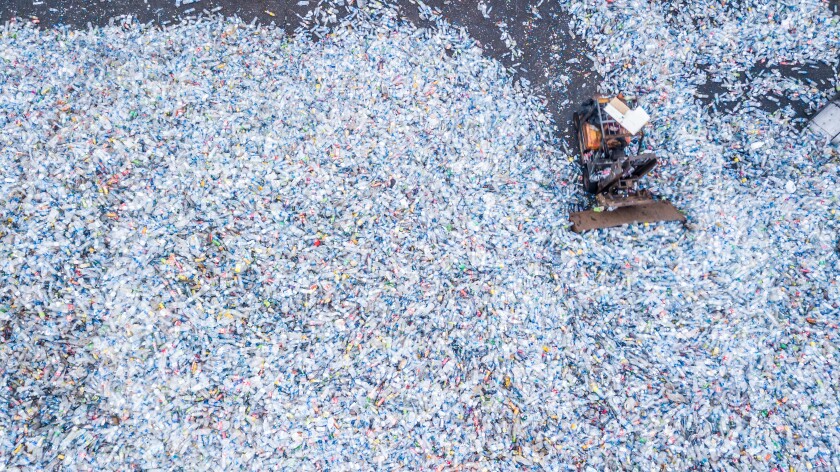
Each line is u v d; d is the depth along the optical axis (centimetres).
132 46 980
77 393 827
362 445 833
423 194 928
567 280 906
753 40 1020
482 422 850
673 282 895
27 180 893
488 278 901
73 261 861
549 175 957
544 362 873
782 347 880
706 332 879
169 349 838
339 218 913
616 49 1011
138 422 816
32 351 832
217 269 873
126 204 890
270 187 913
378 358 862
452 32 1021
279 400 838
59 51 974
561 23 1023
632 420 848
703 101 1001
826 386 862
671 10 1027
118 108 937
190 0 1011
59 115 930
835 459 828
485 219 921
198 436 814
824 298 902
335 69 986
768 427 845
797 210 931
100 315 848
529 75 1012
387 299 886
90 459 797
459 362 871
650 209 905
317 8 1022
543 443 843
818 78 1006
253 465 812
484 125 969
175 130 930
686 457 834
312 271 890
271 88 970
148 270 860
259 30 1004
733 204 930
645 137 959
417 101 976
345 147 942
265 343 856
